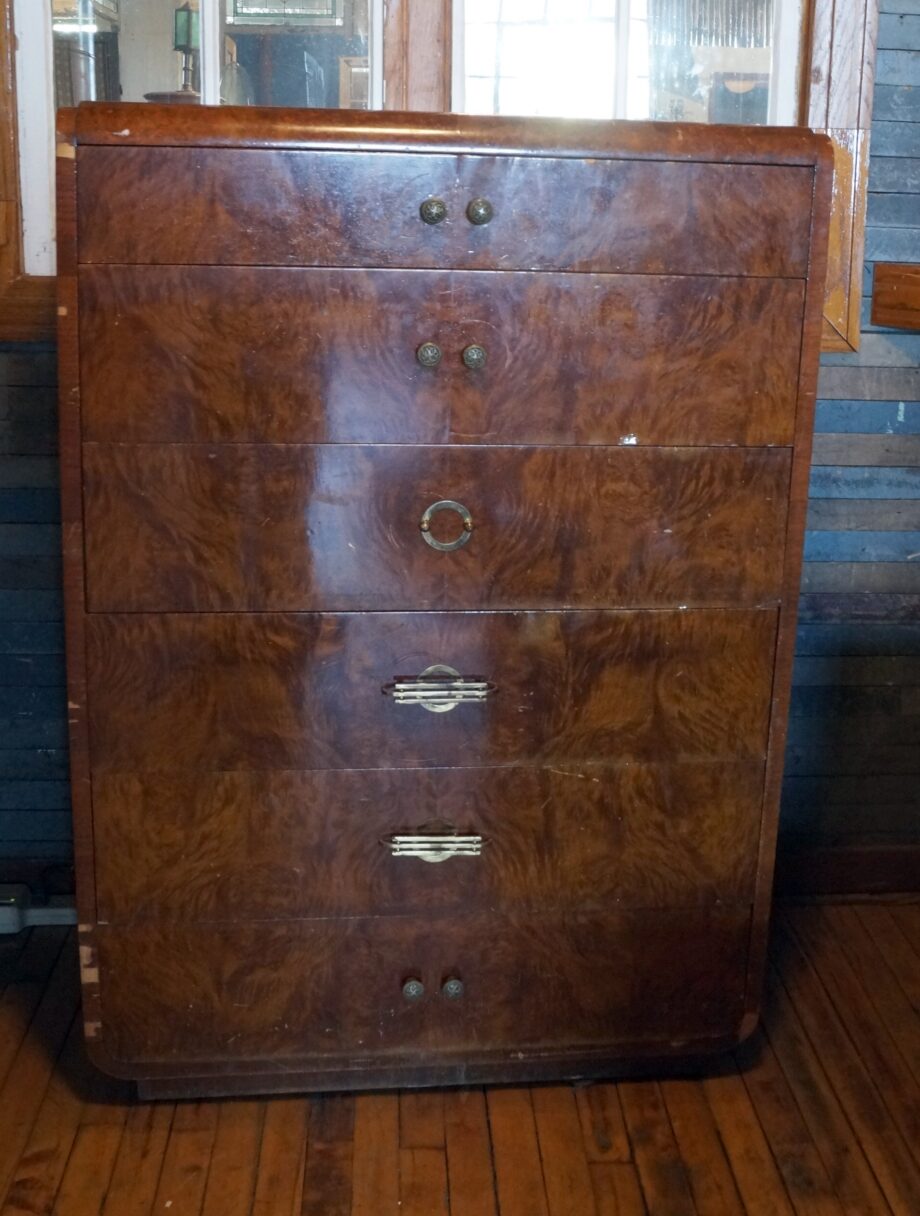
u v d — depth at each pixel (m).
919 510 2.51
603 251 1.72
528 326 1.73
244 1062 1.99
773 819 1.96
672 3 2.29
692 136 1.70
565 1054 2.04
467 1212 1.82
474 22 2.29
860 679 2.58
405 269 1.70
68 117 1.63
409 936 1.95
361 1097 2.06
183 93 2.29
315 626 1.81
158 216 1.66
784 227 1.74
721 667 1.89
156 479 1.74
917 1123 2.01
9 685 2.46
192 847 1.88
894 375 2.44
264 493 1.76
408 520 1.78
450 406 1.75
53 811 2.54
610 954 1.99
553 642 1.85
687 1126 2.00
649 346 1.75
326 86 2.30
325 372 1.72
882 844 2.65
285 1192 1.85
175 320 1.69
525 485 1.78
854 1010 2.30
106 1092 2.06
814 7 2.25
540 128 1.68
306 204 1.67
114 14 2.25
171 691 1.82
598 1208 1.83
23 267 2.28
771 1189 1.87
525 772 1.90
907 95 2.32
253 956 1.94
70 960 2.42
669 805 1.93
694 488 1.81
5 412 2.32
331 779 1.87
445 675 1.85
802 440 1.81
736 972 2.02
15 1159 1.91
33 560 2.40
